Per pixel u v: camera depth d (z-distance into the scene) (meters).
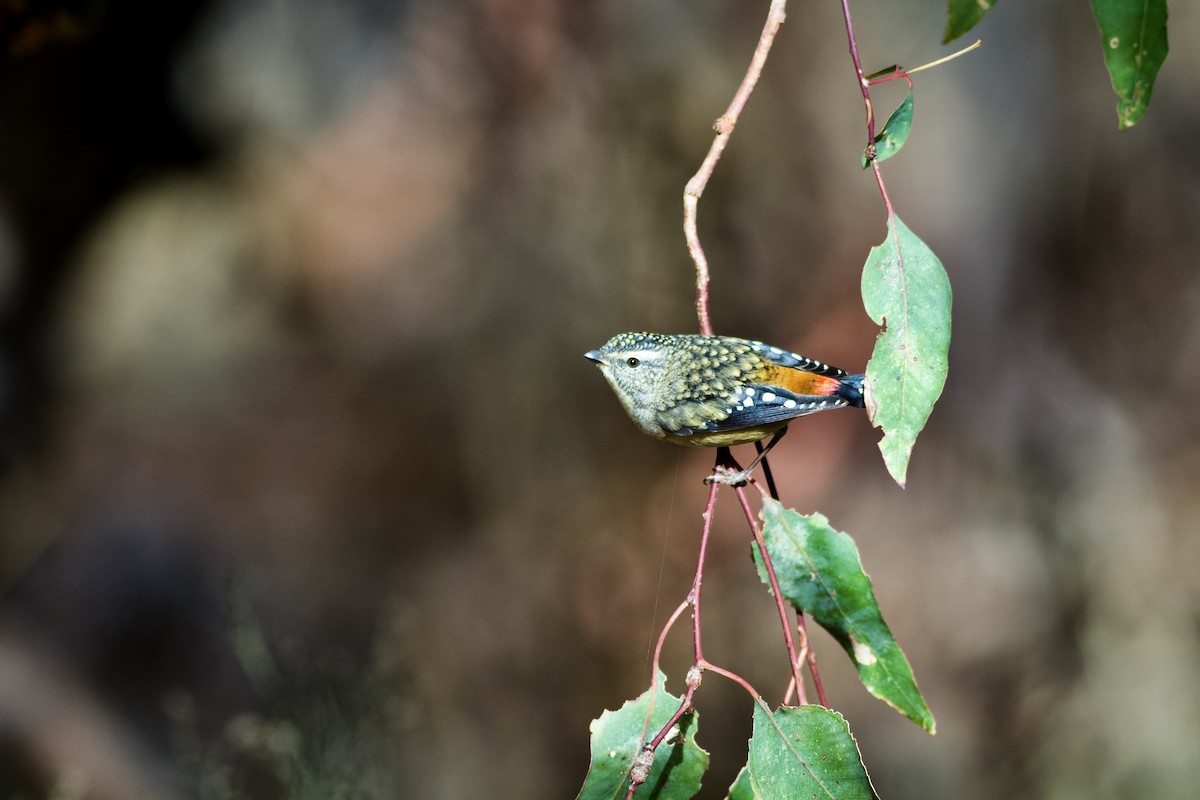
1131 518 13.70
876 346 4.18
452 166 17.44
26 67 10.68
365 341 17.73
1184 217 15.39
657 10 15.02
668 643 12.80
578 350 15.18
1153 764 11.83
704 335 4.50
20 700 10.56
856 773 4.10
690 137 14.77
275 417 16.89
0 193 11.46
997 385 14.78
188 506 14.77
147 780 10.21
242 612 9.41
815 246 14.70
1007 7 15.16
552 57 15.21
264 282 18.69
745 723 12.38
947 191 15.00
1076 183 15.41
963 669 12.81
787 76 14.87
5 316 12.43
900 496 14.05
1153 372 14.93
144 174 12.65
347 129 18.56
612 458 14.63
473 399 15.76
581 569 13.55
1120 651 12.59
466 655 12.89
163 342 17.91
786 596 4.64
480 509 14.97
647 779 4.29
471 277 16.33
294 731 8.31
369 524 15.11
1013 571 13.45
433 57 16.61
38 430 13.45
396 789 10.95
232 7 16.73
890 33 15.12
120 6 10.77
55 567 13.07
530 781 11.94
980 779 12.12
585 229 15.15
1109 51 4.05
